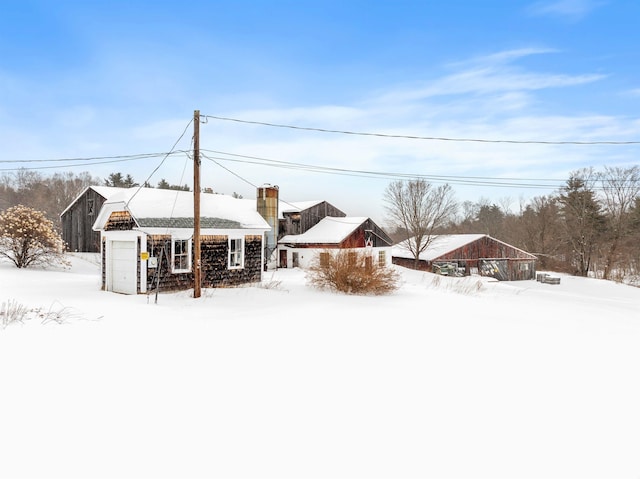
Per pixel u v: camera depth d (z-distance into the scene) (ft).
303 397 16.90
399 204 130.41
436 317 35.73
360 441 13.32
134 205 48.52
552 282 129.90
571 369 21.77
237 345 24.40
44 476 10.92
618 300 89.92
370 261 54.65
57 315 30.50
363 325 30.96
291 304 40.50
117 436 13.24
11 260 81.61
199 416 14.88
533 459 12.42
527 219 187.73
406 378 19.54
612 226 158.10
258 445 12.91
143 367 19.93
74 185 235.61
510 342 27.50
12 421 14.06
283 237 112.37
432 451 12.78
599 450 13.06
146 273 47.24
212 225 53.83
